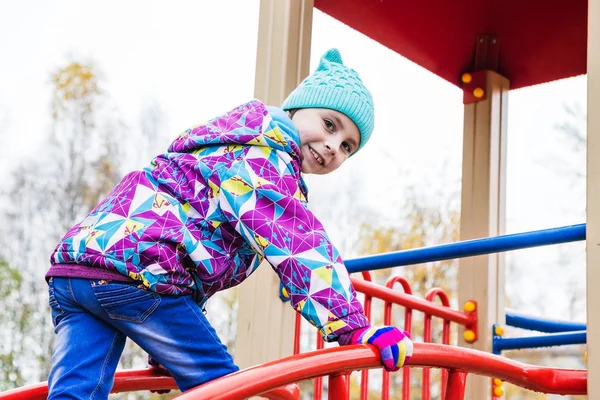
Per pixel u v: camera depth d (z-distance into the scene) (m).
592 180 2.14
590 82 2.19
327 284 1.70
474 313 3.87
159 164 1.84
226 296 12.18
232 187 1.75
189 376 1.75
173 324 1.74
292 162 1.85
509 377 2.10
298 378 1.66
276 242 1.71
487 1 3.86
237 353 2.84
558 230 2.43
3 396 1.98
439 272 12.37
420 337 11.55
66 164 14.12
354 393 11.49
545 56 4.11
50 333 11.81
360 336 1.71
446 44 4.09
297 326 3.04
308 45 3.01
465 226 4.04
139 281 1.70
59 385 1.71
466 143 4.11
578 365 11.94
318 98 1.93
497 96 4.12
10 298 11.89
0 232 12.86
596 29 2.21
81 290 1.72
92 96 14.95
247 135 1.80
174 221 1.75
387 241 13.92
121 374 2.05
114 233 1.72
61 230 13.38
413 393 11.44
